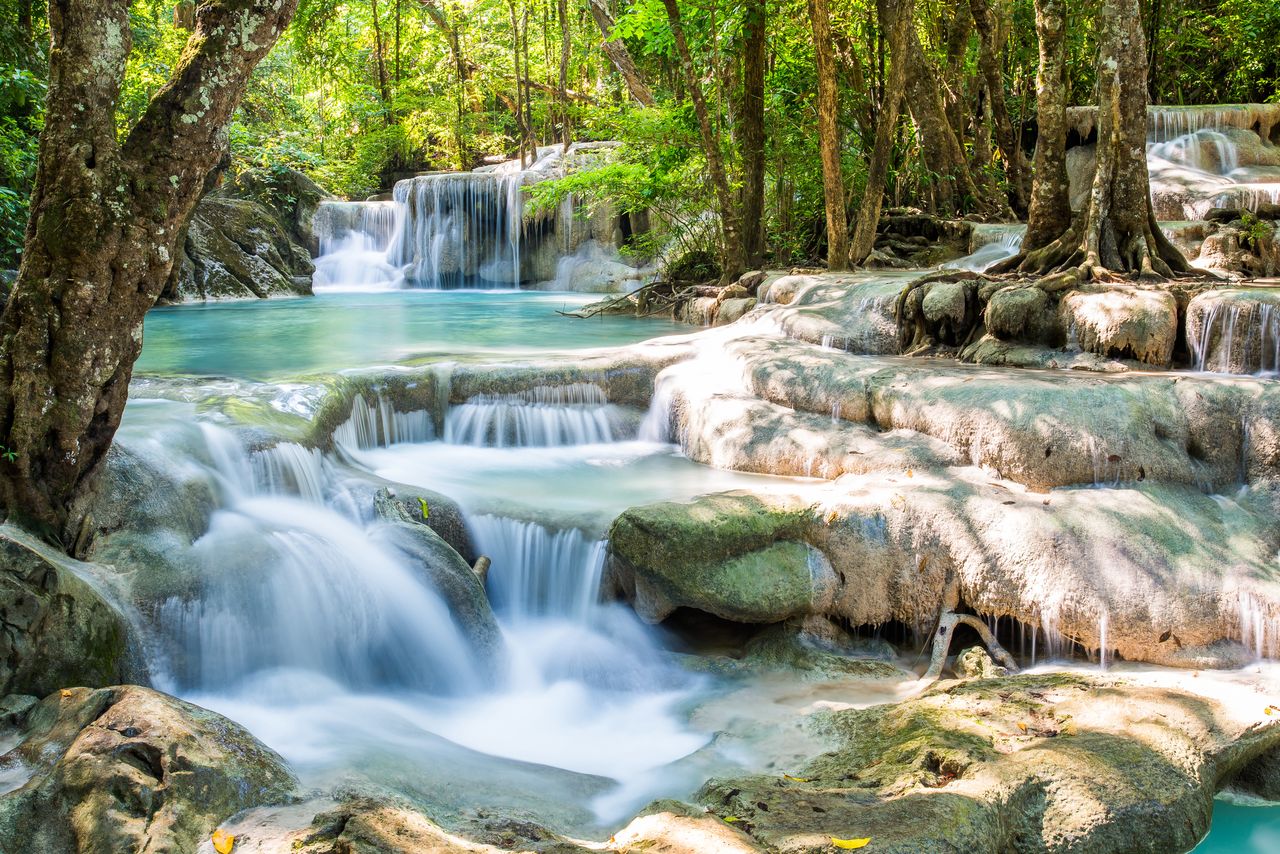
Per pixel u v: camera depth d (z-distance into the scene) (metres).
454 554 6.53
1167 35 19.38
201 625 5.50
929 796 4.24
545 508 7.03
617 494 7.39
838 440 7.55
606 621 6.65
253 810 4.04
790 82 15.51
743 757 5.23
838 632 6.55
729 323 12.38
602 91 25.61
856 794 4.43
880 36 15.52
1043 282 8.75
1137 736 4.78
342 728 5.19
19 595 4.73
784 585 6.45
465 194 21.92
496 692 6.12
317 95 34.50
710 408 8.43
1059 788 4.40
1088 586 5.94
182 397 7.59
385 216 22.39
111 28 5.14
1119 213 9.40
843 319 9.95
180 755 4.00
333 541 6.31
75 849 3.76
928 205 15.69
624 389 9.34
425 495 7.08
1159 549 6.05
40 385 5.28
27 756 4.26
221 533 6.05
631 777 5.05
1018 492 6.54
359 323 13.90
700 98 13.42
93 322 5.30
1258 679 5.54
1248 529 6.27
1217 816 4.78
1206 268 10.29
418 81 29.05
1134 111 9.27
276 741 4.93
